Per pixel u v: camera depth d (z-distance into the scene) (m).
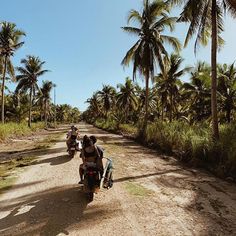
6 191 7.88
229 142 12.80
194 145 13.41
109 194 7.66
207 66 36.88
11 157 14.88
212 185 9.05
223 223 5.91
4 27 35.75
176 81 38.53
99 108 89.94
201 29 16.56
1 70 38.16
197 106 35.28
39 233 5.23
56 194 7.61
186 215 6.30
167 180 9.60
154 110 60.06
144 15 27.38
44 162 12.72
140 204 6.93
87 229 5.42
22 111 51.62
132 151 17.16
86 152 7.15
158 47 27.19
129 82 52.84
